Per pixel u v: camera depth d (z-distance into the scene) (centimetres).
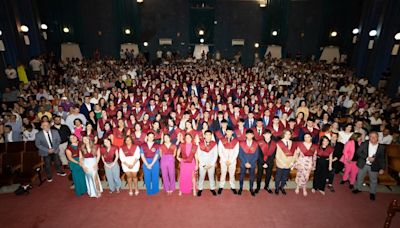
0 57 1284
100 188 676
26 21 1636
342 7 2205
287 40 2525
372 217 610
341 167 799
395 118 916
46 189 712
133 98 1165
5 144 785
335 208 639
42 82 1388
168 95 1180
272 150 670
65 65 1850
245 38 2562
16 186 727
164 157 661
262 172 688
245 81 1481
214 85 1378
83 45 2395
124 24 2359
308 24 2477
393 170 747
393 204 458
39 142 733
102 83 1445
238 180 754
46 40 2009
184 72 1653
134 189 707
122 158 654
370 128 861
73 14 2223
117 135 788
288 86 1545
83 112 1014
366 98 1134
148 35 2517
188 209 624
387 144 788
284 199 671
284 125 871
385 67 1465
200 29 2509
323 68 1891
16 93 1215
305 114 1012
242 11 2498
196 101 1088
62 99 1073
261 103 1112
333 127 755
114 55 2459
